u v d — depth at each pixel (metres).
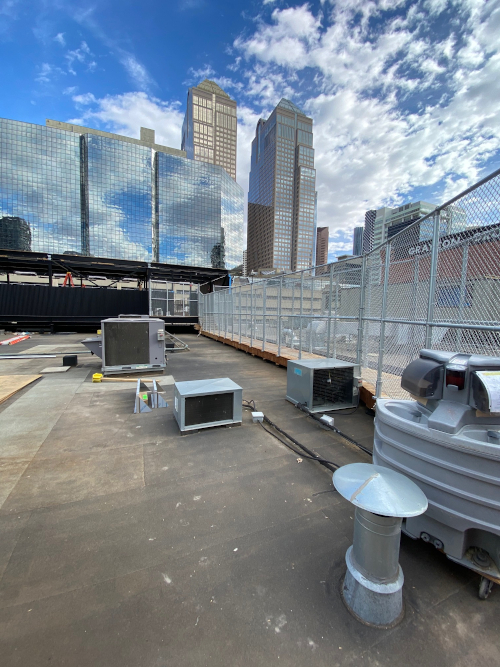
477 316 3.83
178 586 1.66
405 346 5.50
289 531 2.12
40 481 2.73
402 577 1.54
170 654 1.30
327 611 1.53
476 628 1.46
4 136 56.31
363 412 4.78
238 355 11.04
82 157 62.34
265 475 2.89
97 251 64.12
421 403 2.15
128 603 1.54
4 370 7.75
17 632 1.38
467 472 1.63
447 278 4.45
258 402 5.30
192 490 2.62
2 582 1.65
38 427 4.05
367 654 1.33
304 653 1.32
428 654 1.33
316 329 9.92
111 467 3.00
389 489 1.46
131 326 7.15
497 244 3.41
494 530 1.55
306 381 4.77
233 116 146.50
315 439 3.77
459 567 1.86
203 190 73.81
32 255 18.84
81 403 5.11
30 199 58.47
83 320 19.02
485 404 1.66
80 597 1.57
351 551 1.67
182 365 8.95
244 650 1.33
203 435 3.83
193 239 73.50
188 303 21.34
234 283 20.22
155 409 4.82
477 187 2.56
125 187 65.81
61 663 1.25
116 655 1.29
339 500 2.51
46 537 2.02
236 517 2.27
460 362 1.87
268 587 1.66
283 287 11.77
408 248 4.20
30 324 18.47
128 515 2.27
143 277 25.66
